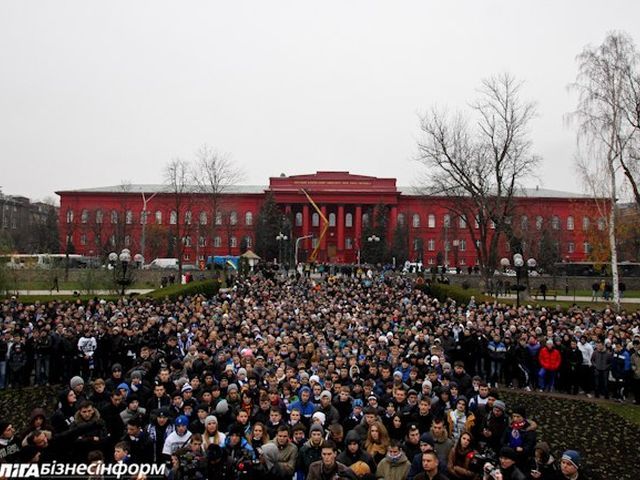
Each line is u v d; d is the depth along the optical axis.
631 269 58.69
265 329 20.27
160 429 9.77
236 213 98.38
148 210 96.12
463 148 43.91
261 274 54.69
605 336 18.67
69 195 97.12
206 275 58.50
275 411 9.97
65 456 8.76
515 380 19.86
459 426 10.32
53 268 48.22
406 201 98.31
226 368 12.73
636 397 17.05
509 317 23.59
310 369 13.93
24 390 17.75
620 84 31.95
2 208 111.88
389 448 8.38
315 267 70.25
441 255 92.50
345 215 101.81
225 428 10.24
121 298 29.58
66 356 18.41
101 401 10.73
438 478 7.61
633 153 31.88
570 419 15.41
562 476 8.05
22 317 21.05
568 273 65.62
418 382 12.62
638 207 36.59
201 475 7.98
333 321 21.89
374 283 49.22
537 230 78.69
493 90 54.44
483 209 45.53
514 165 42.47
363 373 14.02
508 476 7.89
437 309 28.31
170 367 13.56
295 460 8.64
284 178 99.44
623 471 11.71
